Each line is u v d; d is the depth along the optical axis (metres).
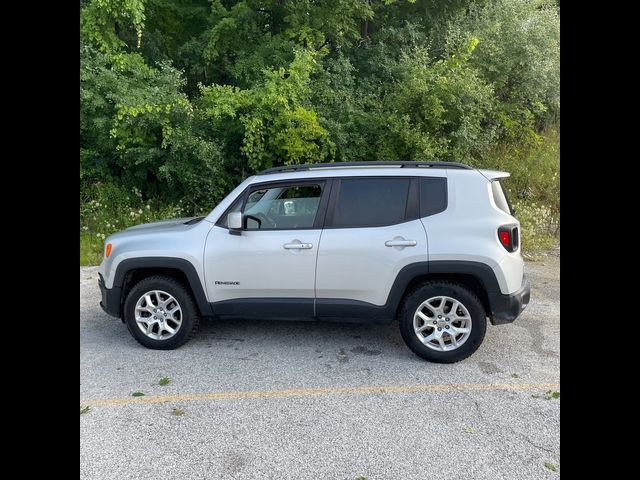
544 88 11.61
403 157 9.88
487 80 11.10
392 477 2.88
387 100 10.34
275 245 4.46
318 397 3.82
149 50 11.66
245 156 10.12
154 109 9.16
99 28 9.91
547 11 11.71
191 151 9.41
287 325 5.41
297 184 4.60
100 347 4.82
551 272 7.44
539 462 3.00
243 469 2.96
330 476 2.89
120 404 3.72
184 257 4.59
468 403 3.70
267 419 3.51
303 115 9.24
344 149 9.95
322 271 4.41
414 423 3.44
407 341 4.39
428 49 11.43
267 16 11.65
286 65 10.49
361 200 4.49
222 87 9.67
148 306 4.72
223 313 4.65
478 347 4.29
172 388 3.98
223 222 4.68
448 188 4.40
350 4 11.02
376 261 4.32
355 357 4.55
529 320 5.47
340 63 10.78
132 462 3.04
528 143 11.77
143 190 10.60
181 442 3.24
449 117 10.09
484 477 2.87
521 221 9.27
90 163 10.12
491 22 11.69
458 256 4.20
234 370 4.30
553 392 3.85
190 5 11.81
